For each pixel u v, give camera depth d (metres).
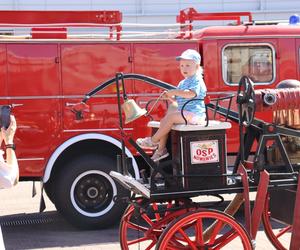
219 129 4.62
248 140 4.98
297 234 4.71
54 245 6.37
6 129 3.95
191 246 4.49
